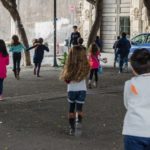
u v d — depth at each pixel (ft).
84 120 38.19
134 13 137.59
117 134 33.42
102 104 46.32
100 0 93.25
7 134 33.12
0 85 48.93
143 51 17.88
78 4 151.53
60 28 154.92
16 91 55.83
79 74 32.78
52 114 40.88
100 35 142.41
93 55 59.00
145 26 135.33
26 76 73.31
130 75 75.56
